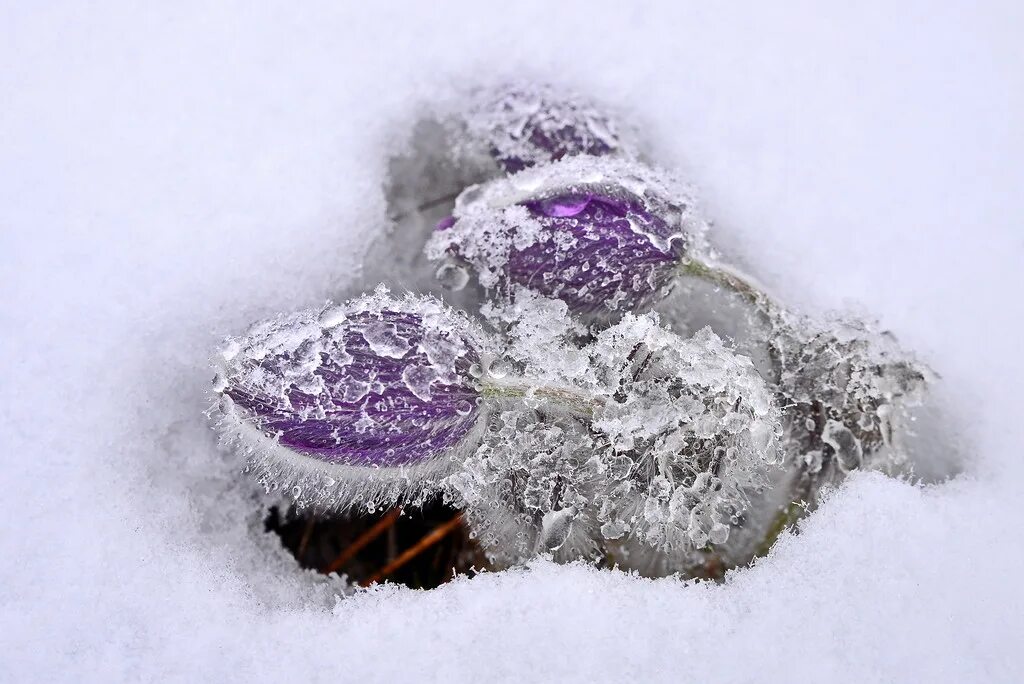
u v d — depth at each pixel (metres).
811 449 0.45
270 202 0.45
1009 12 0.47
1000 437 0.44
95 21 0.46
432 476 0.44
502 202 0.44
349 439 0.43
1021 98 0.46
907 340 0.45
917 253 0.45
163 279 0.45
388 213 0.46
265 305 0.45
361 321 0.43
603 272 0.44
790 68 0.46
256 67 0.46
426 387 0.43
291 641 0.43
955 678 0.43
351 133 0.46
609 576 0.44
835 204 0.46
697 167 0.46
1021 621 0.43
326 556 0.47
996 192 0.46
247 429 0.43
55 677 0.43
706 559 0.45
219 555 0.44
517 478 0.44
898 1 0.47
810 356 0.44
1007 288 0.45
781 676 0.43
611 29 0.46
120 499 0.44
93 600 0.43
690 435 0.44
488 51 0.46
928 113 0.46
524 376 0.43
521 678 0.43
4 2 0.46
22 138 0.45
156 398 0.44
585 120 0.46
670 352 0.44
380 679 0.43
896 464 0.45
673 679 0.43
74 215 0.45
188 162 0.45
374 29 0.46
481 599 0.43
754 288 0.44
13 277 0.44
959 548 0.44
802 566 0.44
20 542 0.43
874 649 0.43
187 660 0.43
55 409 0.44
